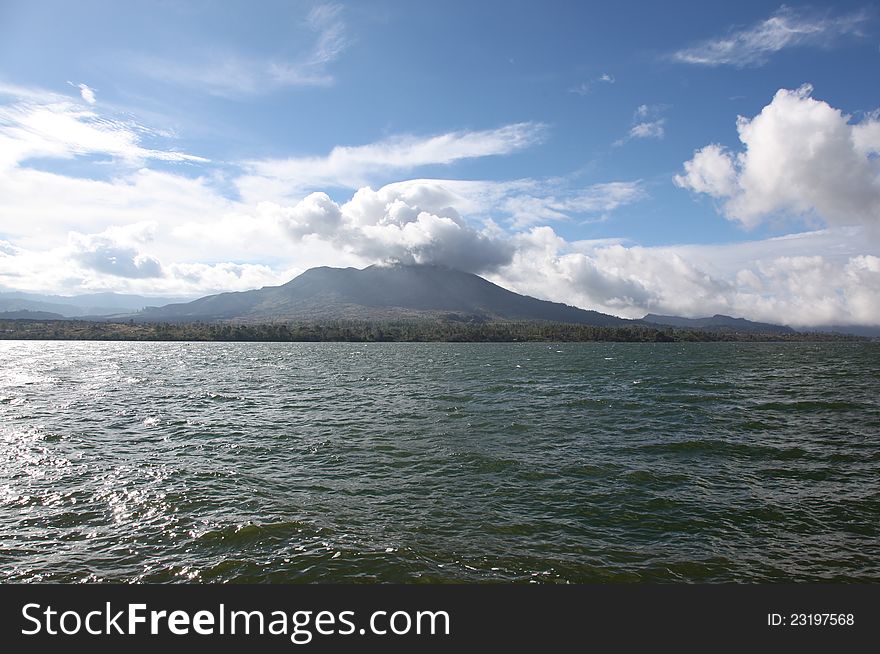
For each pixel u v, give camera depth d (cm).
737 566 1673
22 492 2288
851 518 2028
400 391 6078
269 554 1733
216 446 3206
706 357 14650
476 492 2344
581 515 2069
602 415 4300
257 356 14988
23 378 7494
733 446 3161
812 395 5394
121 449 3098
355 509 2128
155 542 1809
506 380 7388
